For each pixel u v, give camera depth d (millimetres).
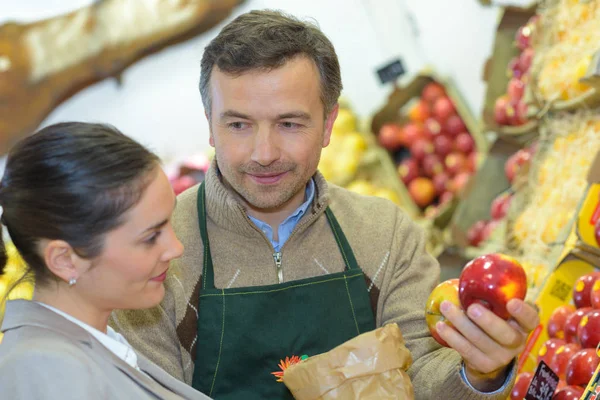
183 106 4676
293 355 1767
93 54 4520
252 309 1773
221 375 1754
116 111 4645
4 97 4430
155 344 1761
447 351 1789
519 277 1476
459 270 3498
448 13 4602
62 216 1256
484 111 3365
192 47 4629
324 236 1907
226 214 1805
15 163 1288
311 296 1804
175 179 3973
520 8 3254
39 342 1230
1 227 1390
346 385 1441
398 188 4336
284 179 1746
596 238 1986
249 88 1655
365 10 4809
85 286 1332
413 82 4395
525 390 1794
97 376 1250
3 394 1175
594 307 1769
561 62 2658
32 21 4457
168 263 1391
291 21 1737
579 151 2516
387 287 1905
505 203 3223
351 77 4938
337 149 4445
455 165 4227
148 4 4531
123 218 1276
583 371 1616
